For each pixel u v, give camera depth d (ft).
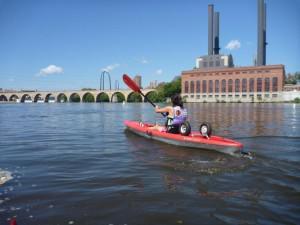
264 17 531.50
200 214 14.29
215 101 432.66
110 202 15.74
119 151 30.25
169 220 13.66
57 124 63.87
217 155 27.99
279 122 63.67
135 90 46.57
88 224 13.25
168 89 457.68
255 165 23.67
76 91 519.19
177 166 23.54
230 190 17.66
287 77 546.67
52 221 13.53
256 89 403.54
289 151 29.32
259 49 534.78
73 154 28.63
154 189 17.84
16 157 27.17
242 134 42.32
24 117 90.53
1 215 14.16
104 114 106.83
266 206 15.23
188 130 33.42
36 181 19.39
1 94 573.33
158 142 36.17
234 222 13.48
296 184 18.71
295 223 13.35
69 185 18.58
